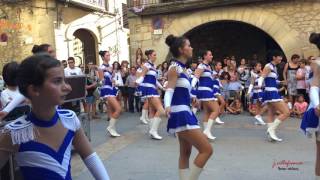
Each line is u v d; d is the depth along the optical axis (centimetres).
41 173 196
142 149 745
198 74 782
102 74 878
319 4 1358
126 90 1344
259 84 783
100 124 1070
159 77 1227
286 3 1398
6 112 397
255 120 1070
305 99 1135
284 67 1210
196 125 459
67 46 1852
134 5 1577
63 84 195
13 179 402
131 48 1612
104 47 2141
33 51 550
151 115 862
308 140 786
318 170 446
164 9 1528
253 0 1419
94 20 2050
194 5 1484
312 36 463
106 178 219
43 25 1744
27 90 190
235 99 1228
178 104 465
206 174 576
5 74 445
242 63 1346
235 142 785
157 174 582
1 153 198
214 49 1766
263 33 1702
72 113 213
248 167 608
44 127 197
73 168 616
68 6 1844
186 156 483
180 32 1538
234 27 1733
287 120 1048
